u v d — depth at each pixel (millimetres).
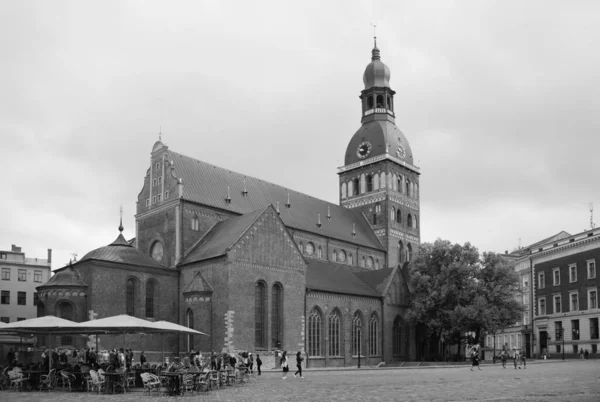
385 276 102875
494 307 94188
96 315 72438
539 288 122250
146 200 89312
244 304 75125
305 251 100125
